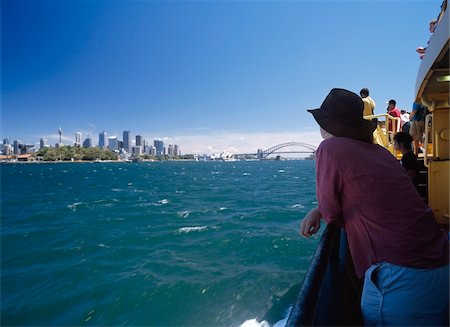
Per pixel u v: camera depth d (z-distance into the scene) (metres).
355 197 1.69
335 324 1.68
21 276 8.81
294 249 10.14
